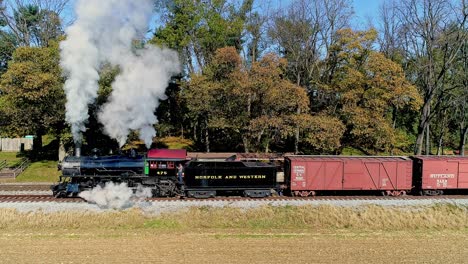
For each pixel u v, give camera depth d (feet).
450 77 136.77
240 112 108.68
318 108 126.11
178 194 76.84
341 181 81.71
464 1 111.34
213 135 134.82
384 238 57.98
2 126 106.63
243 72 106.32
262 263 46.44
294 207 71.15
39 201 70.74
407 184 83.46
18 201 70.64
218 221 66.13
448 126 159.43
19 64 96.78
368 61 105.09
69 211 66.13
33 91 95.50
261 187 77.56
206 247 52.13
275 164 80.48
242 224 66.13
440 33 115.24
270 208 70.28
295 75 137.90
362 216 68.69
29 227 62.44
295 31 135.03
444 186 84.48
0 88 101.55
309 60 138.82
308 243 54.60
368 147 113.80
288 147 130.82
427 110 123.44
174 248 51.52
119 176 74.02
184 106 129.39
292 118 102.63
